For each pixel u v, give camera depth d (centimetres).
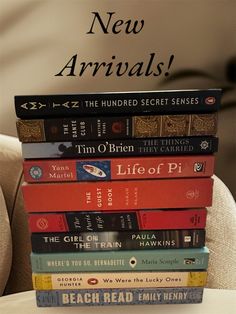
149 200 46
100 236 47
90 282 48
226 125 119
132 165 45
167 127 44
